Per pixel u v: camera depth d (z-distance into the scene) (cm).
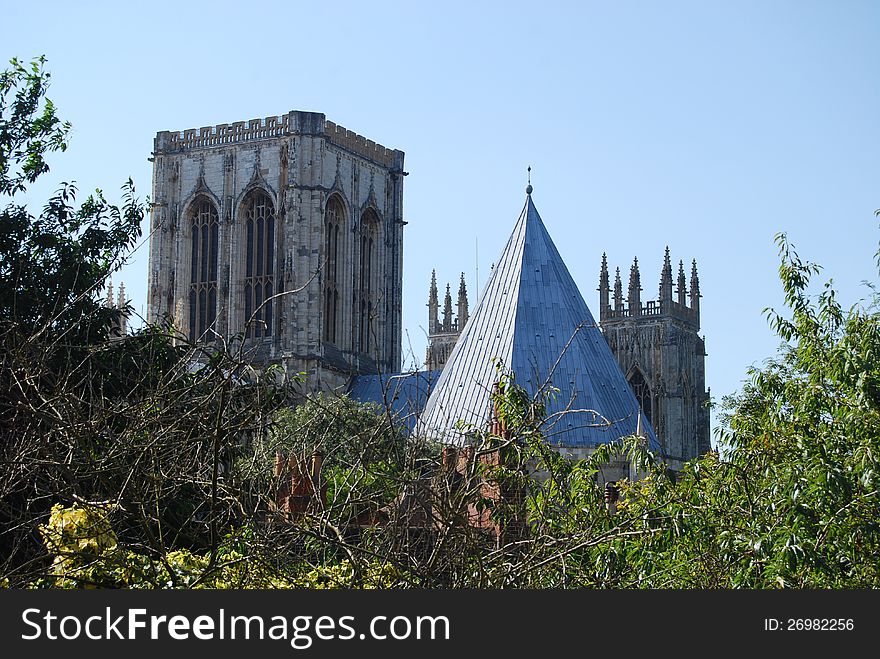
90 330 4356
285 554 2403
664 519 3020
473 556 2423
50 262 5709
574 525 2927
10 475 2275
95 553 2398
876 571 3191
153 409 2439
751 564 3134
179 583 2333
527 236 11719
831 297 4016
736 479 3544
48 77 6550
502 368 3275
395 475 2447
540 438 2889
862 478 3219
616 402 11031
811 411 3700
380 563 2383
